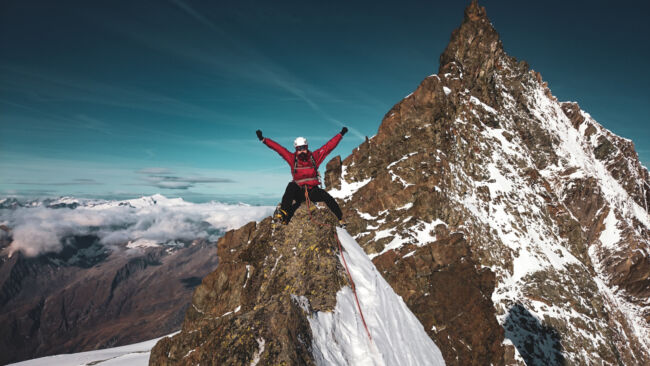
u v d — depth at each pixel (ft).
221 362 14.20
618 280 128.36
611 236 137.39
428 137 100.63
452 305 65.62
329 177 108.47
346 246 23.12
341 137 21.71
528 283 90.22
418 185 90.33
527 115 154.20
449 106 115.55
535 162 148.77
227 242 59.16
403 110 106.11
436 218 85.56
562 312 87.51
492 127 135.44
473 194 105.50
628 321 114.83
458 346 60.90
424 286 68.95
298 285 19.71
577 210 141.69
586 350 82.94
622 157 191.31
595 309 98.22
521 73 166.40
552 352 78.59
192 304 50.65
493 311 66.69
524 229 105.19
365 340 17.52
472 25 139.33
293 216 24.17
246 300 23.93
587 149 188.03
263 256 27.43
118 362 129.18
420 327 24.36
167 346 46.50
